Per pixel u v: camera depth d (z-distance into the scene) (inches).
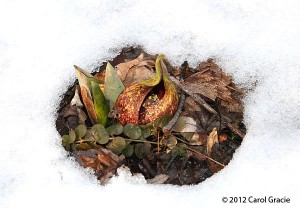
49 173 42.3
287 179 41.6
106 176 43.0
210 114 45.9
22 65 46.3
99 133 44.1
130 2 48.6
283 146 42.9
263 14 48.0
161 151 45.1
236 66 46.4
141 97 43.6
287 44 46.8
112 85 44.9
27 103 44.9
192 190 41.6
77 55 46.8
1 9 48.6
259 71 46.1
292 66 46.1
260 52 46.6
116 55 47.3
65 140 43.8
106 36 47.4
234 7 48.2
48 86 45.6
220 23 47.7
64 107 45.6
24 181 42.0
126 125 44.3
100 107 44.3
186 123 45.5
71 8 48.5
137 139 44.6
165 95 43.8
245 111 45.3
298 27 47.5
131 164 44.6
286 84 45.5
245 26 47.6
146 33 47.5
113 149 44.2
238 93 45.9
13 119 44.3
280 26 47.5
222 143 45.3
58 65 46.4
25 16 48.3
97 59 47.0
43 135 43.7
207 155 44.8
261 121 44.2
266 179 41.7
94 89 43.4
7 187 41.9
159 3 48.5
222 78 46.4
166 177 43.9
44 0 48.9
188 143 45.3
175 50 47.1
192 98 46.1
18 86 45.6
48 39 47.4
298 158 42.3
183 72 46.8
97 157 43.7
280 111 44.5
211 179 42.0
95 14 48.3
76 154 43.7
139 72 46.8
